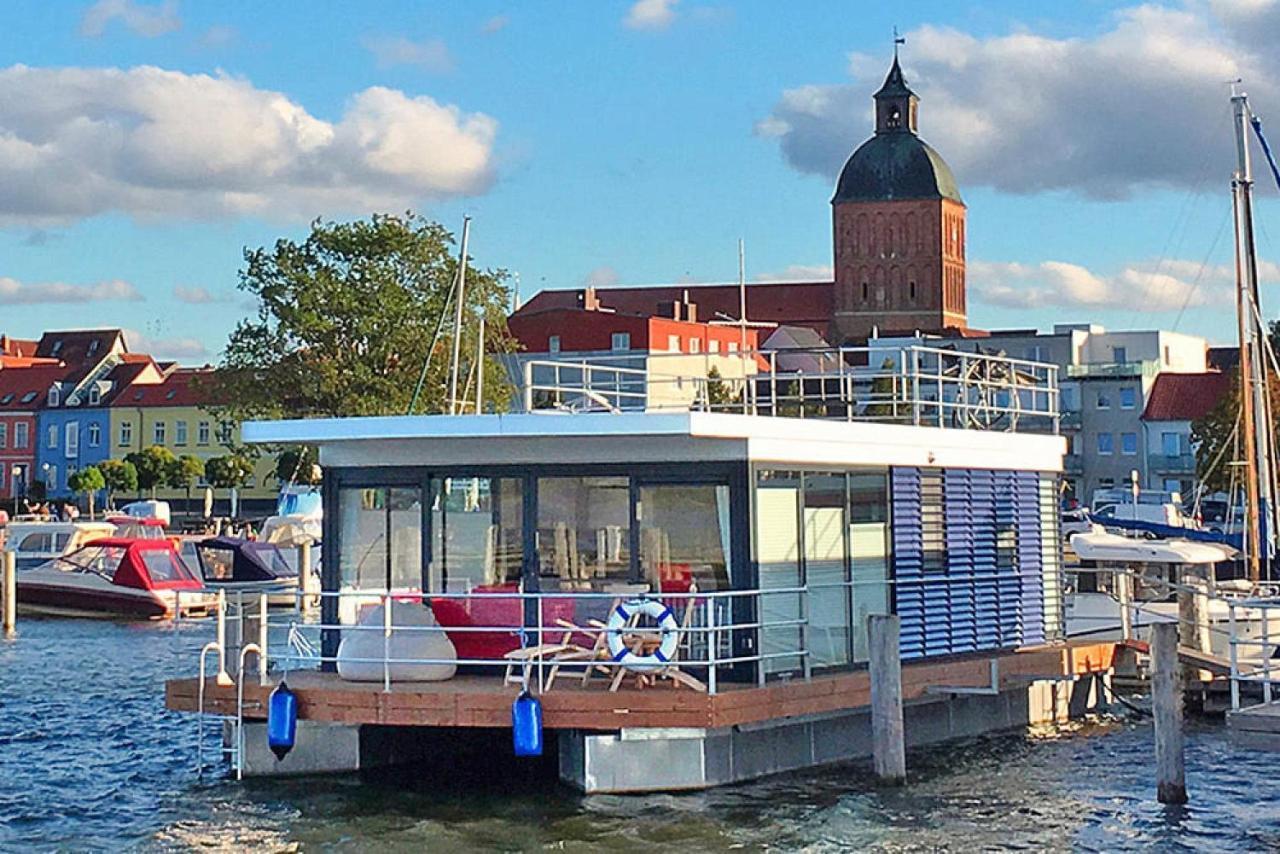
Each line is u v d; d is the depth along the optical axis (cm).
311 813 2248
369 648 2350
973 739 2791
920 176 16625
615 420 2259
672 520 2353
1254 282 4950
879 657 2339
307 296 7338
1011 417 3188
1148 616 3478
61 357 14625
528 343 12081
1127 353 12569
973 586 2806
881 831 2172
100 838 2216
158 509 8831
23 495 12975
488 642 2409
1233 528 6056
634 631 2203
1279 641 2883
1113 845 2158
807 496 2448
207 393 7625
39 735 3114
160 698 3675
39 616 5909
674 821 2178
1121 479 11581
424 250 7506
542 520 2395
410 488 2467
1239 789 2500
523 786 2366
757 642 2323
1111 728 2939
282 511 8344
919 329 16500
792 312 16712
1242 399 4928
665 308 13212
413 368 7406
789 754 2383
